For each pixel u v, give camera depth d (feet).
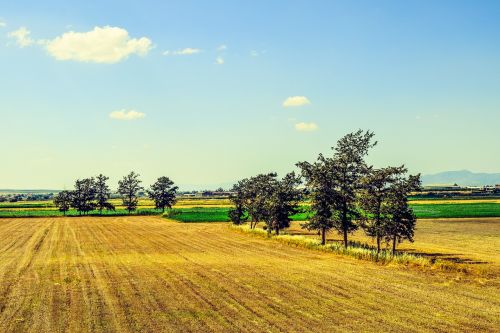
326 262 110.93
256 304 66.44
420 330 53.52
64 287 80.48
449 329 53.98
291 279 87.15
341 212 131.64
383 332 52.75
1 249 147.84
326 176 129.70
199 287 79.56
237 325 55.47
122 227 251.80
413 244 164.14
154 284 82.89
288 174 176.14
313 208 135.33
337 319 58.18
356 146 128.67
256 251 137.49
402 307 64.44
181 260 117.80
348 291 75.56
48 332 53.16
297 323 56.29
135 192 423.23
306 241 145.89
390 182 116.47
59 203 391.45
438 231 212.64
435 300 68.80
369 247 148.25
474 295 72.43
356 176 128.88
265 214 184.24
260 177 210.38
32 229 238.27
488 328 54.44
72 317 59.77
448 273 93.50
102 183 407.85
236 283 83.20
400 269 98.73
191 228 243.60
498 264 113.91
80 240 179.11
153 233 211.82
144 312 62.13
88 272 97.76
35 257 126.31
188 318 58.80
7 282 86.07
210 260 117.19
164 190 445.37
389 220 115.34
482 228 227.40
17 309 64.34
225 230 228.63
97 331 53.52
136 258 122.83
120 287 80.07
